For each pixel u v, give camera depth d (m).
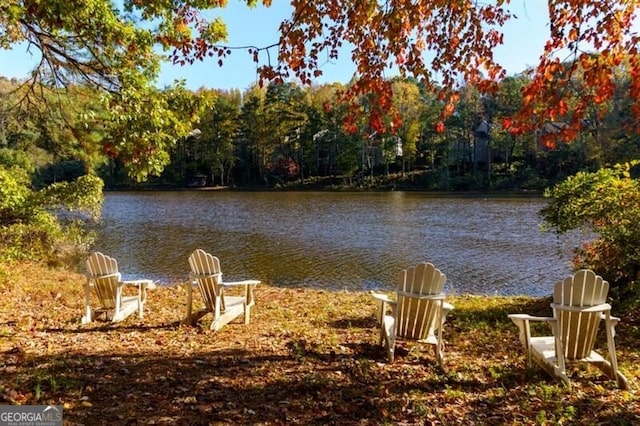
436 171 47.44
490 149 46.06
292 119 53.41
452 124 45.97
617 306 6.25
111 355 4.38
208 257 5.65
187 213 28.23
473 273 12.12
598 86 3.91
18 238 10.74
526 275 11.84
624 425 3.03
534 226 20.17
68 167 43.03
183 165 56.88
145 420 2.97
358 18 4.07
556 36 3.90
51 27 6.02
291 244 16.73
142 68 6.97
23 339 4.91
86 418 2.97
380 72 4.27
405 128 45.84
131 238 18.45
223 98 58.56
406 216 24.81
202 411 3.15
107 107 6.32
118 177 55.81
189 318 5.90
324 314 6.89
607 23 3.74
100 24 6.04
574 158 40.50
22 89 8.23
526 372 4.06
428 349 4.84
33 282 8.73
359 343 5.07
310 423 3.04
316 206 31.64
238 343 4.98
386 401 3.41
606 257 6.66
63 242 12.75
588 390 3.67
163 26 6.60
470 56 4.33
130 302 6.43
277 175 56.53
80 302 7.36
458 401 3.45
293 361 4.30
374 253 14.91
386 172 51.19
